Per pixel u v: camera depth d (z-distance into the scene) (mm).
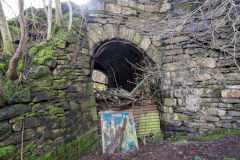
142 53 3895
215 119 3350
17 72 1916
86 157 2789
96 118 3273
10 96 1755
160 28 3721
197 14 3541
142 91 4262
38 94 2088
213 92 3379
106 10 3432
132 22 3662
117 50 5031
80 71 2932
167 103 3750
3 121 1679
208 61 3441
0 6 1868
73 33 2914
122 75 6496
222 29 3359
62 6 3293
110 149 3082
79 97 2814
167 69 3756
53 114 2258
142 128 3789
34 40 2668
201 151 2840
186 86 3580
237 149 2646
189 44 3568
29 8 2883
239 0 3129
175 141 3529
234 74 3236
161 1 3863
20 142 1812
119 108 3740
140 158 2832
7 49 2020
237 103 3201
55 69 2467
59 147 2289
